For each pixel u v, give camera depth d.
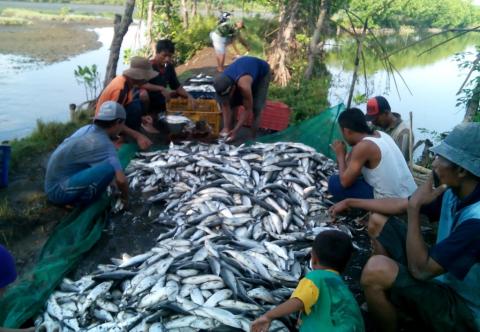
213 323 3.17
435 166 2.65
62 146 4.79
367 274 2.97
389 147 4.29
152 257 3.84
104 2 58.78
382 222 3.53
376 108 5.52
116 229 4.62
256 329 2.75
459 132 2.58
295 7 12.85
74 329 3.24
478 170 2.50
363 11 16.58
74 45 25.75
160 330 3.10
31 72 18.61
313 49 12.48
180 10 19.61
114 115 4.80
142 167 5.62
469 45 30.55
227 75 6.34
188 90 8.30
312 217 4.86
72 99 15.20
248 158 5.73
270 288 3.62
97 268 3.96
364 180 4.53
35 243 4.57
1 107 13.90
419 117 13.79
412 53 25.36
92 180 4.68
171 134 6.50
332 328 2.73
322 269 2.94
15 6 45.22
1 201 5.23
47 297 3.55
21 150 6.50
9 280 2.54
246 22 18.11
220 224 4.52
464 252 2.55
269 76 6.70
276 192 5.08
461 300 2.87
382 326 3.13
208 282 3.56
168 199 5.08
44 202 5.26
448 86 18.06
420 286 2.86
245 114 6.47
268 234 4.49
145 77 5.99
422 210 3.22
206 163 5.51
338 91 14.27
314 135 6.73
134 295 3.46
